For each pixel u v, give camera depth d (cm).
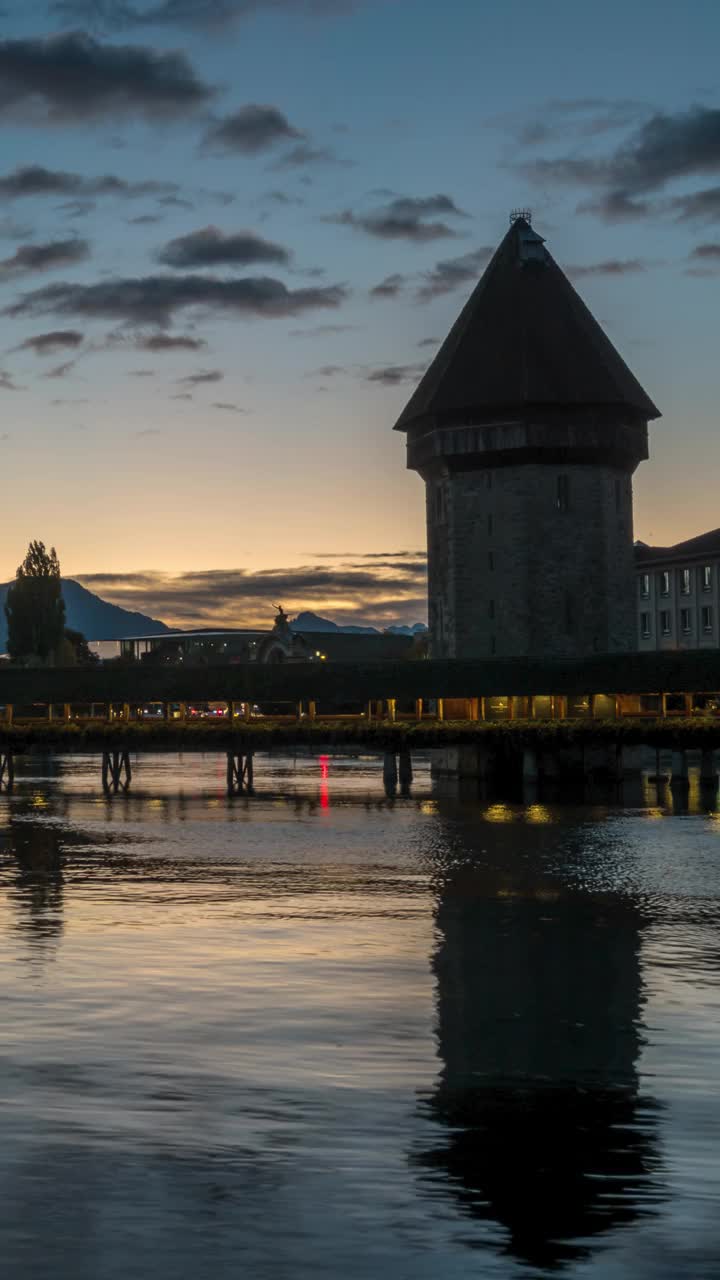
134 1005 2448
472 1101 1891
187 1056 2102
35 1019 2331
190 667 9144
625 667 8625
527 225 10088
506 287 9856
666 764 10488
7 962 2859
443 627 9894
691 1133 1758
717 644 12812
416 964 2873
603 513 9544
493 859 4753
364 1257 1363
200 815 6619
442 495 9869
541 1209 1495
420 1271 1334
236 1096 1895
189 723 8556
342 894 3919
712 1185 1573
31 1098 1872
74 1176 1569
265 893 3941
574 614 9462
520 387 9406
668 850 5000
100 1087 1928
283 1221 1445
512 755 9200
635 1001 2527
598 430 9469
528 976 2753
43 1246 1374
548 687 8712
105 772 8638
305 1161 1634
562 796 7781
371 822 6200
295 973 2761
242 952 2995
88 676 9206
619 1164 1644
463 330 9838
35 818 6488
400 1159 1648
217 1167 1606
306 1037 2234
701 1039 2244
